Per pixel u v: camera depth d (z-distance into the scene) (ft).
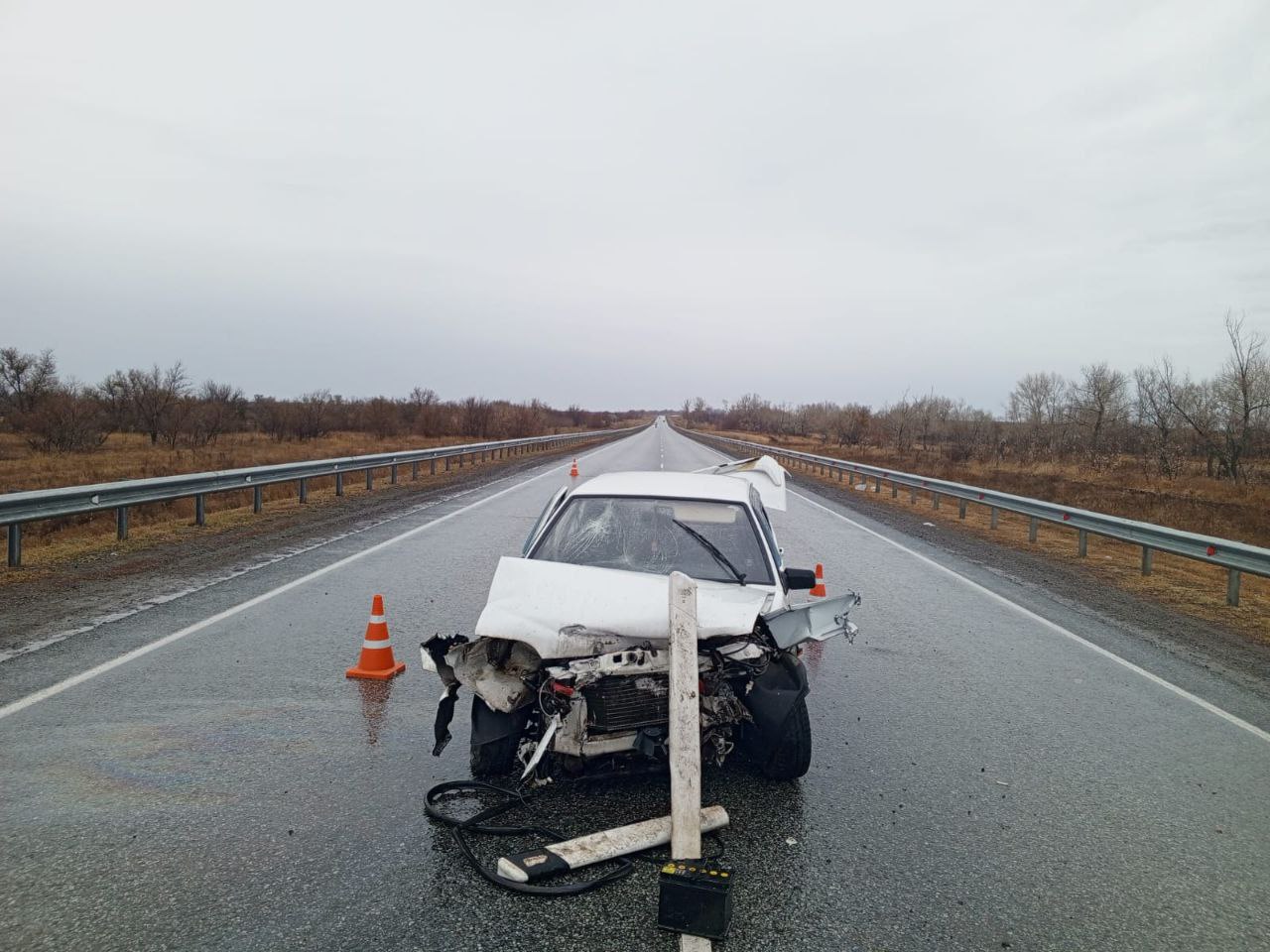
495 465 103.86
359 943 9.62
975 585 35.19
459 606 26.61
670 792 13.70
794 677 14.30
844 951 9.87
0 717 16.55
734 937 10.08
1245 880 12.03
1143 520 63.41
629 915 10.45
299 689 18.78
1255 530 61.82
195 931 9.75
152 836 12.07
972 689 20.97
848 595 14.76
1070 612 30.96
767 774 14.53
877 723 18.21
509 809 13.12
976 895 11.32
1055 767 16.15
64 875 10.95
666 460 116.26
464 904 10.53
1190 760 16.75
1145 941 10.38
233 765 14.65
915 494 72.54
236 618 24.71
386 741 15.90
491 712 13.83
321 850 11.80
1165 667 23.86
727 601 14.08
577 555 16.46
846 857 12.25
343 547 37.76
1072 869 12.18
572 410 418.72
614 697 13.24
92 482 65.72
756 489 21.07
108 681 18.84
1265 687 22.34
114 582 29.37
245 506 57.11
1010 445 152.76
